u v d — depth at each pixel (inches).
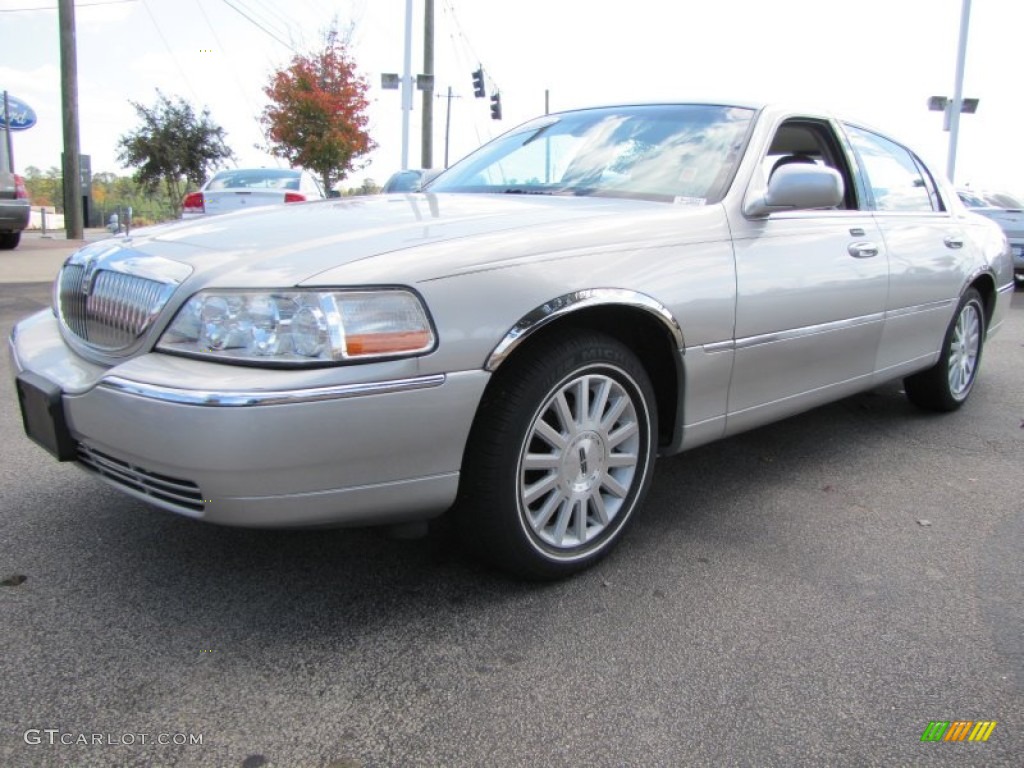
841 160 158.9
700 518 136.6
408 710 85.2
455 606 105.8
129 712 83.5
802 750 80.4
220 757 77.7
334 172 1012.5
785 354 136.0
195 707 84.7
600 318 114.1
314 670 91.5
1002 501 146.3
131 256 105.3
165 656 93.3
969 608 108.0
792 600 109.2
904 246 166.6
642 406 116.8
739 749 80.4
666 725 83.7
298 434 85.9
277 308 87.7
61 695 85.7
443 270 94.3
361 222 109.0
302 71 965.2
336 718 83.7
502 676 91.3
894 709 86.9
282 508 88.2
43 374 104.5
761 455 170.9
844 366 153.9
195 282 93.3
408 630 100.0
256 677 90.0
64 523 126.4
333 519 91.6
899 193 176.7
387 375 89.5
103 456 97.4
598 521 115.9
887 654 97.0
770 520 136.1
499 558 107.2
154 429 87.5
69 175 683.4
